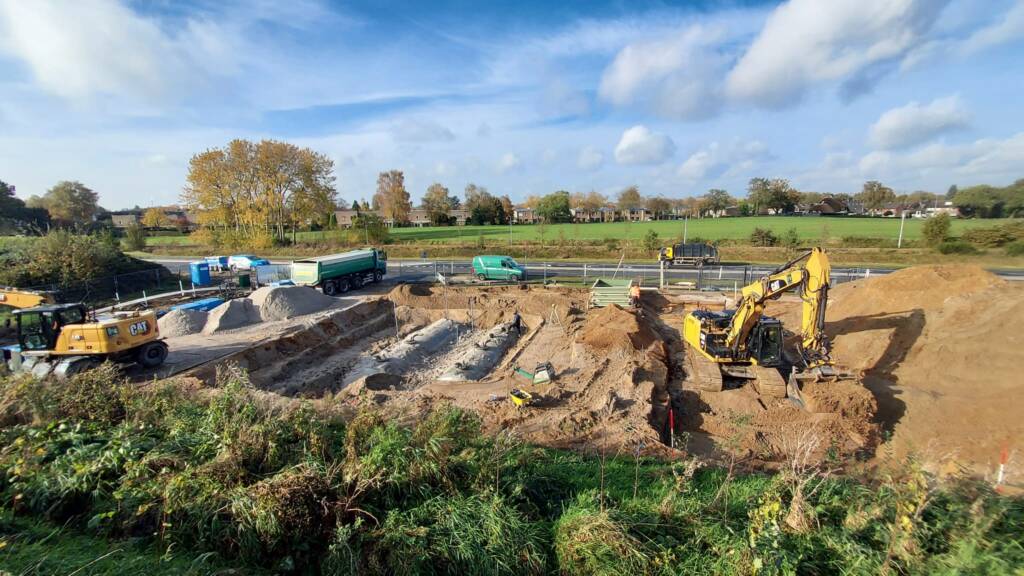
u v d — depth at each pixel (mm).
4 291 16938
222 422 6887
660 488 6867
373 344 21391
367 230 55781
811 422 11984
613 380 14227
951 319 15336
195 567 4609
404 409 9109
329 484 5816
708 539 5391
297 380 16844
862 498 5387
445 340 21438
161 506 5434
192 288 32938
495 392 13922
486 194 109500
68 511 5699
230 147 52188
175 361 16641
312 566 5250
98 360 14367
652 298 26422
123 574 4402
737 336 14383
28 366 13945
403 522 5531
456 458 6387
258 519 5145
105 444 6559
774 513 5102
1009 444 10203
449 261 44844
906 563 4391
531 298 25297
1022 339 12914
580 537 5391
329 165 57438
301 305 24453
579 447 9734
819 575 4602
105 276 31422
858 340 16438
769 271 35000
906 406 12555
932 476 5113
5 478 5793
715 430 12688
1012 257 34312
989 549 4223
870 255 37812
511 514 5746
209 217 52875
